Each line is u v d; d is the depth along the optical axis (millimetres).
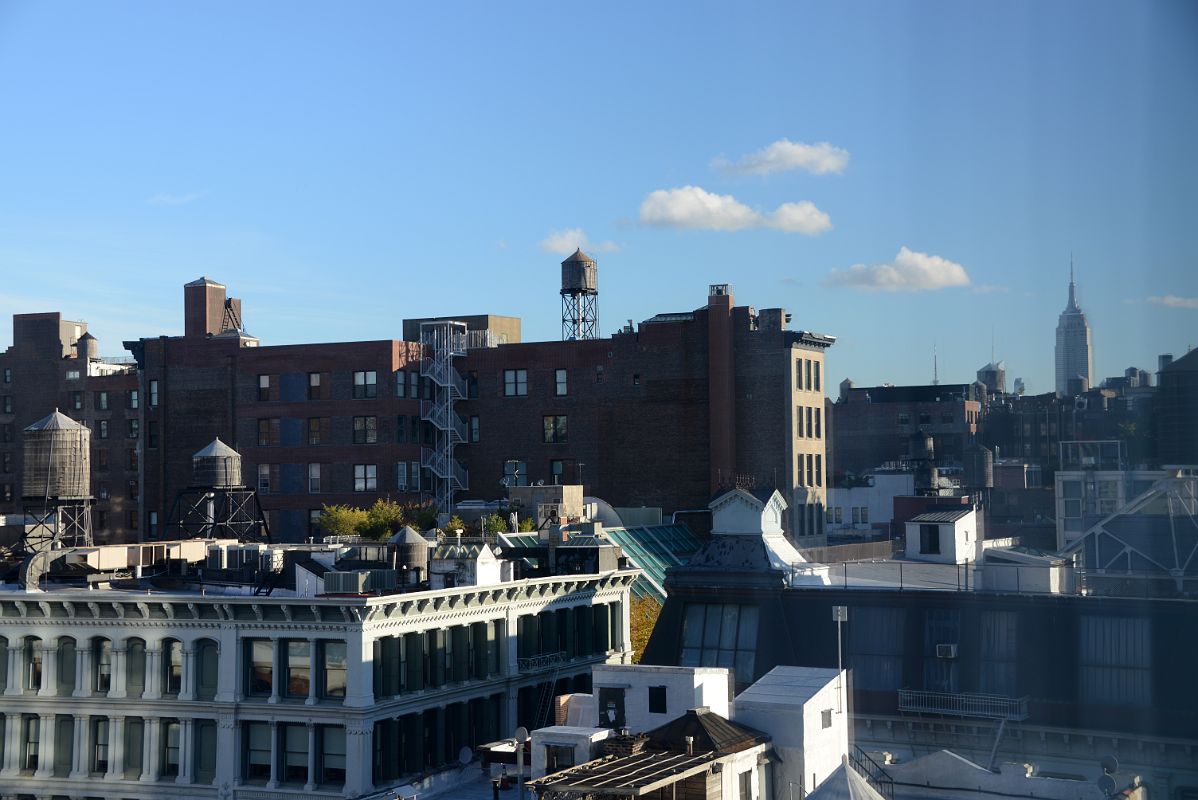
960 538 88938
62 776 69375
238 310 162875
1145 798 50938
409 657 68688
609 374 143000
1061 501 99125
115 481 180500
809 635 61219
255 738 66812
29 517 110375
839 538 152500
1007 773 49344
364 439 142000
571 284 166750
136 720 68688
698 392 139125
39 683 70375
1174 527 68000
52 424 90688
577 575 82625
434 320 173750
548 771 51469
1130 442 96375
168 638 68312
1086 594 63188
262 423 146500
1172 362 93125
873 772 52750
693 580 63438
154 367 154375
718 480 136500
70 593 69250
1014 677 57062
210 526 100688
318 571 70750
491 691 74500
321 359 144000
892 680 59125
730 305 138625
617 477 141875
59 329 191375
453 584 73375
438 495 143750
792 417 136500
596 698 54562
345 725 64688
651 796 47031
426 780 66688
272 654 66500
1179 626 54750
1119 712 54562
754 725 51750
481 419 147750
